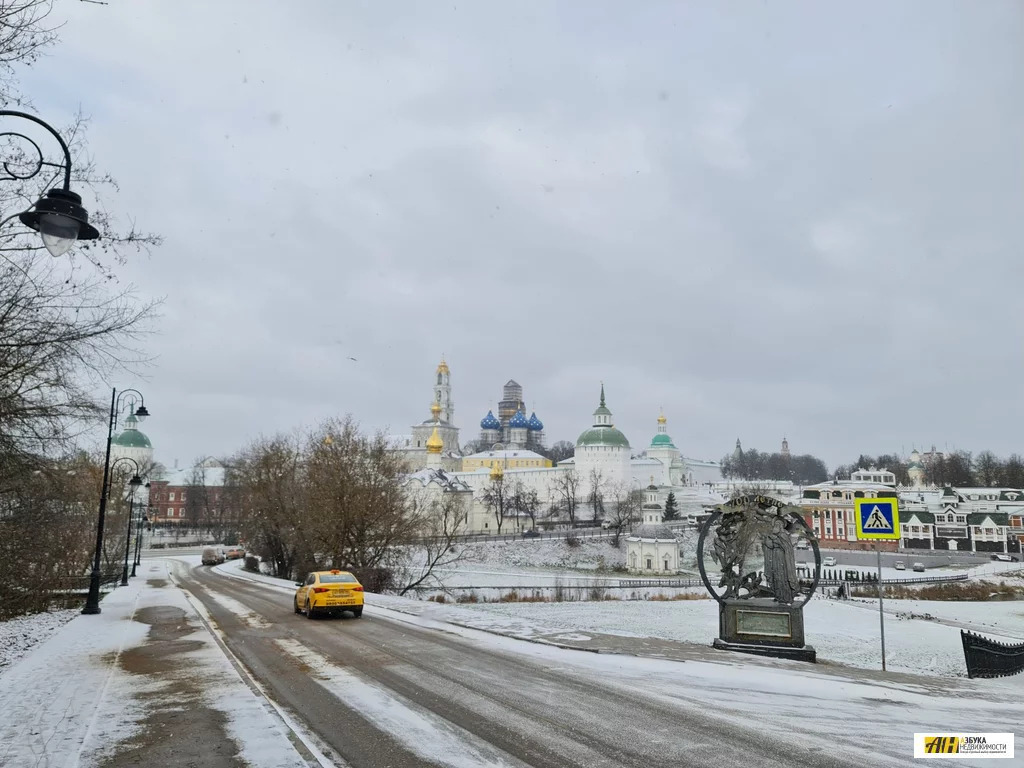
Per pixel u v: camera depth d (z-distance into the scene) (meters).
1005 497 137.25
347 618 22.34
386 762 7.87
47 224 10.22
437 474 132.00
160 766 7.70
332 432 49.12
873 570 94.69
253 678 12.73
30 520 22.02
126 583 44.97
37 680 12.45
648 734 8.73
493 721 9.43
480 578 81.06
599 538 113.81
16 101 13.06
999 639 31.69
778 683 11.70
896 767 7.46
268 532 57.66
